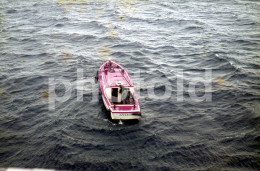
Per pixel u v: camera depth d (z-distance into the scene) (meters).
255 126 15.30
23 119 15.67
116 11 50.88
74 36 33.62
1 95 18.28
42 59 25.56
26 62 24.64
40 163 12.24
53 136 14.21
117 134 14.54
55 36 33.44
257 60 25.75
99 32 35.81
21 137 14.04
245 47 30.23
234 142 13.96
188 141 14.11
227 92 19.48
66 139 14.00
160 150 13.38
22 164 12.10
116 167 12.11
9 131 14.48
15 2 57.34
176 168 12.14
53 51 27.94
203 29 38.69
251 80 21.36
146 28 39.06
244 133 14.68
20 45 29.62
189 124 15.73
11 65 23.77
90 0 63.81
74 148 13.32
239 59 26.08
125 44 31.09
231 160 12.62
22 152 12.90
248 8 56.97
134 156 12.88
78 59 25.81
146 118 16.23
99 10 52.19
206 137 14.46
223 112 16.92
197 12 52.03
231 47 30.30
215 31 37.69
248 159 12.66
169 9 55.06
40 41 31.25
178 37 34.75
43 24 39.41
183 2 64.62
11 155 12.64
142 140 14.09
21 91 19.02
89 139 14.06
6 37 32.47
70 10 51.00
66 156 12.74
